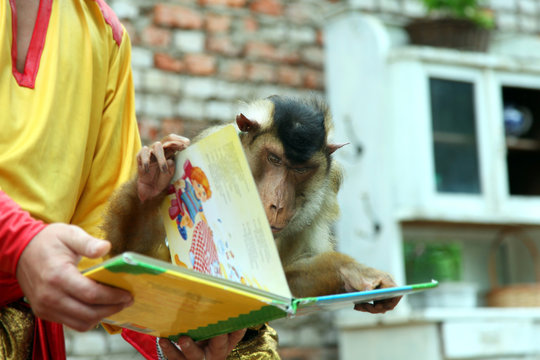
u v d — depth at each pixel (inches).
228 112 185.5
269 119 74.2
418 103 175.0
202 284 41.1
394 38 188.7
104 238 58.1
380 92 175.6
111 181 64.1
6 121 54.8
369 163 177.6
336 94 186.7
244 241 48.0
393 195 174.6
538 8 227.0
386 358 169.9
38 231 43.3
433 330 163.2
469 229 203.9
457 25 184.5
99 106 62.6
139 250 59.9
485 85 185.0
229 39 188.9
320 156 75.4
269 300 43.3
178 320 50.1
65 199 56.5
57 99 57.3
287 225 73.2
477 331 166.2
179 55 181.8
